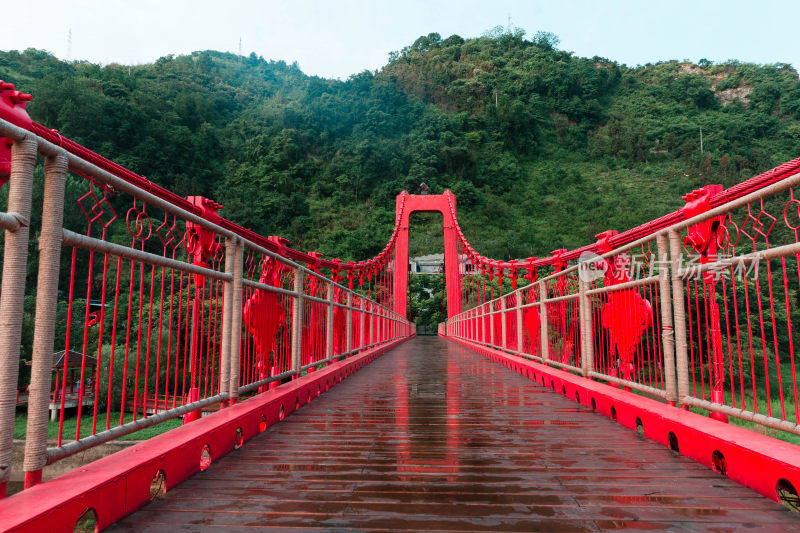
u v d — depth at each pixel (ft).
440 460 7.00
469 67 335.47
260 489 5.68
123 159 166.20
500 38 381.19
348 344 20.66
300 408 11.76
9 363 3.91
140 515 4.84
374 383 17.26
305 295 13.01
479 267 48.14
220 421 7.29
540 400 13.15
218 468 6.54
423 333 129.70
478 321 36.63
